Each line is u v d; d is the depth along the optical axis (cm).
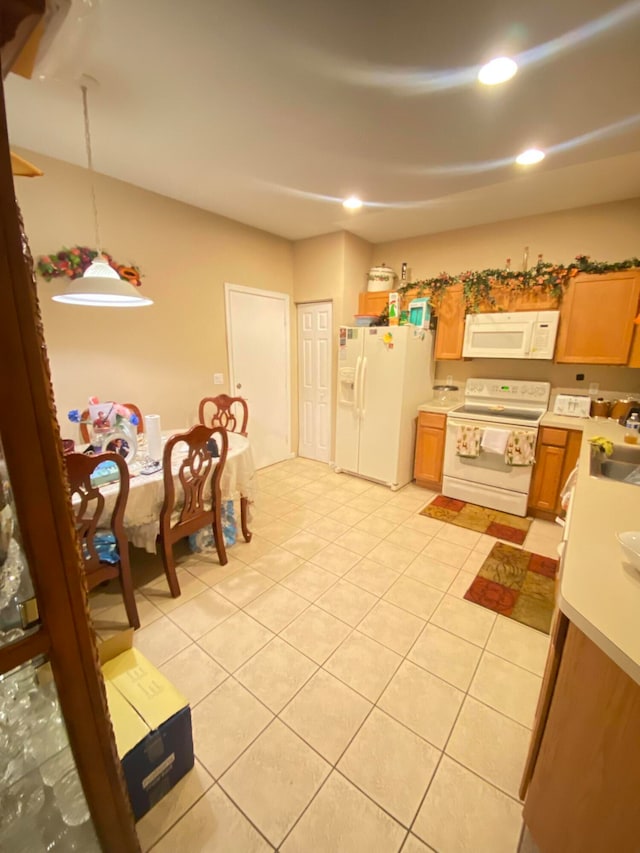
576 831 88
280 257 399
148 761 113
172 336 314
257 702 151
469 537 280
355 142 198
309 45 134
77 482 151
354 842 109
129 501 189
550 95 156
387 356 349
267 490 365
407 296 376
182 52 138
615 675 78
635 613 82
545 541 274
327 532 286
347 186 258
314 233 382
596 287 278
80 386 264
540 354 301
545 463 295
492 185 260
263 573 234
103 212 259
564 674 93
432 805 118
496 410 344
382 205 298
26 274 58
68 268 245
